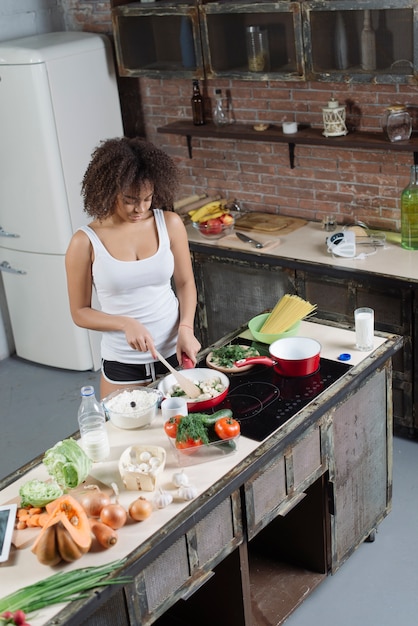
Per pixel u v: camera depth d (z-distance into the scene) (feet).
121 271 9.45
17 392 15.79
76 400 15.26
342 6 12.08
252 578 10.09
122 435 8.53
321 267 12.85
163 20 14.20
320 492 9.46
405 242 13.15
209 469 7.80
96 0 15.76
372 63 12.26
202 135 15.03
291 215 15.29
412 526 11.09
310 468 8.90
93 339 16.07
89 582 6.55
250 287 14.06
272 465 8.25
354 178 14.15
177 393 8.96
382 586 10.09
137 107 16.47
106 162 8.93
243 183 15.67
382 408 10.04
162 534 7.02
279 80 13.25
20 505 7.51
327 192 14.61
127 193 8.89
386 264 12.66
